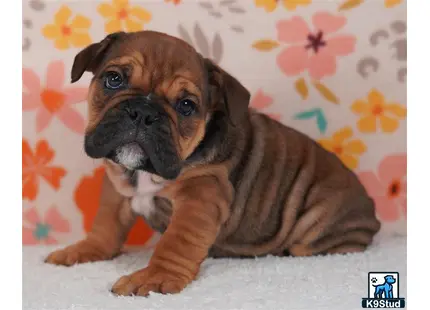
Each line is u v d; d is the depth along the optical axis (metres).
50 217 0.91
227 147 0.77
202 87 0.73
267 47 0.93
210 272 0.74
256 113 0.83
